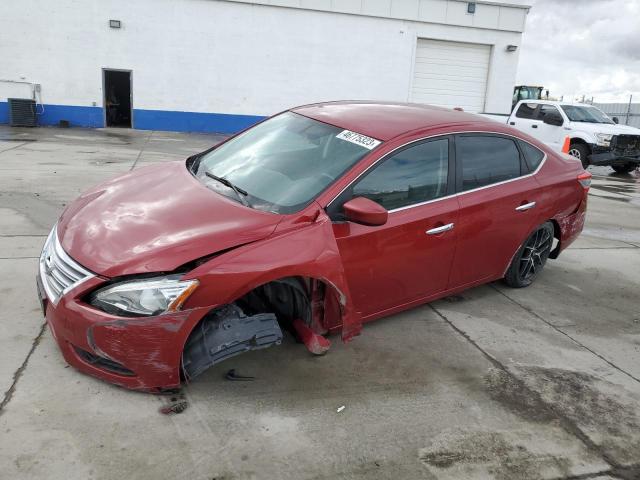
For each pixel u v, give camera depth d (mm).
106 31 18797
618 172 16156
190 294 2621
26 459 2371
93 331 2619
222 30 19672
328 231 3086
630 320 4609
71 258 2801
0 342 3225
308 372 3287
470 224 3963
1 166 9031
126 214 3084
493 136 4289
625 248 6914
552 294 5000
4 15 17922
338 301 3170
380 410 3006
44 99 18812
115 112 19859
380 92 21578
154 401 2836
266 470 2473
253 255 2791
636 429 3068
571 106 15242
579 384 3492
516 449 2803
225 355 2832
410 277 3727
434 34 21516
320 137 3742
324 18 20344
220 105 20328
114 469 2375
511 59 22609
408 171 3598
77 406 2736
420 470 2584
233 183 3512
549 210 4691
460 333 4023
